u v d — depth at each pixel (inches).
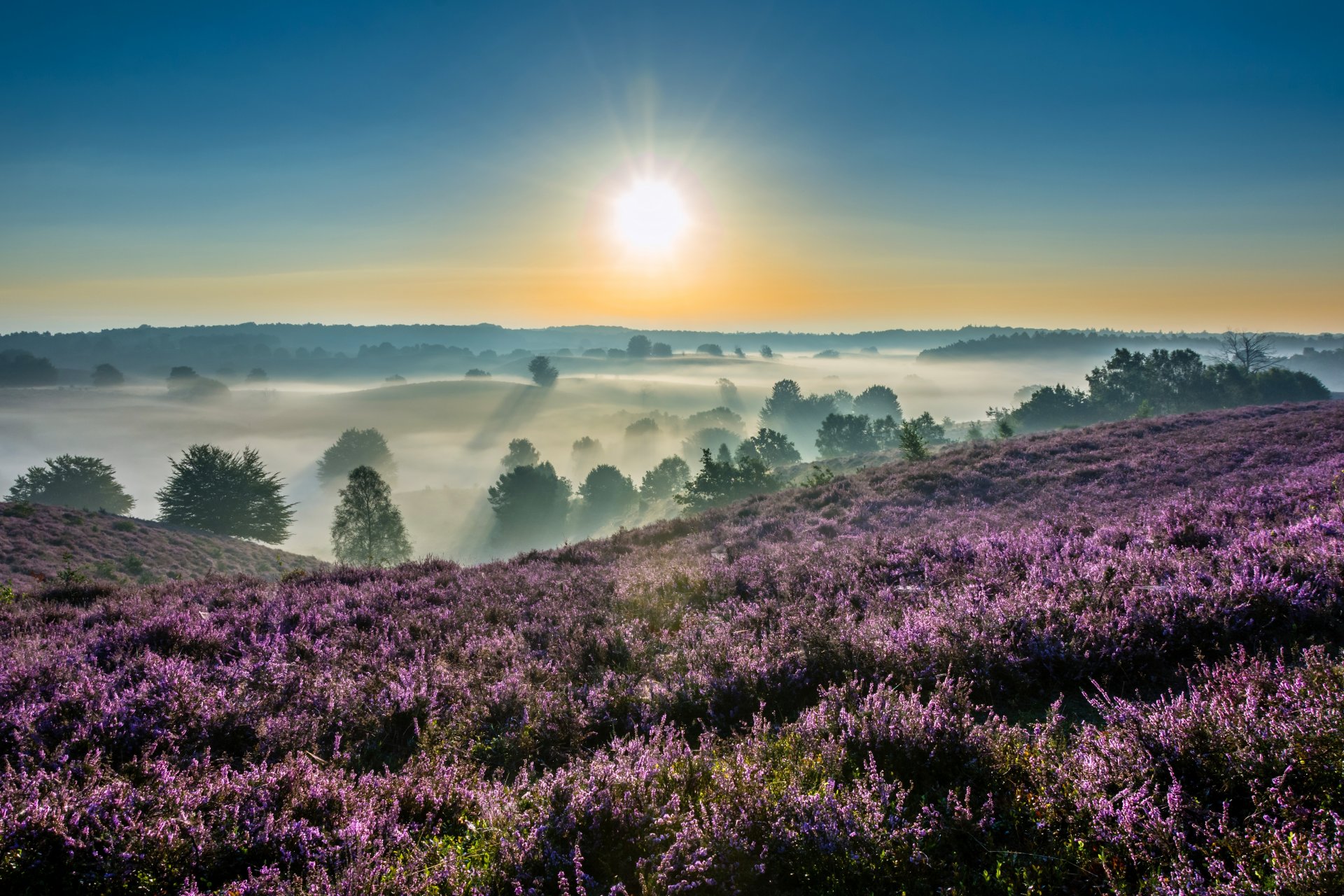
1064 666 193.0
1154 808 114.2
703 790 147.9
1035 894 108.6
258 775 152.9
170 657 241.0
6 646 258.1
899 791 141.1
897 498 826.8
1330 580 208.4
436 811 153.8
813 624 257.9
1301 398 4308.6
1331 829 107.0
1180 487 679.7
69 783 144.7
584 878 120.5
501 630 312.2
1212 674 163.2
